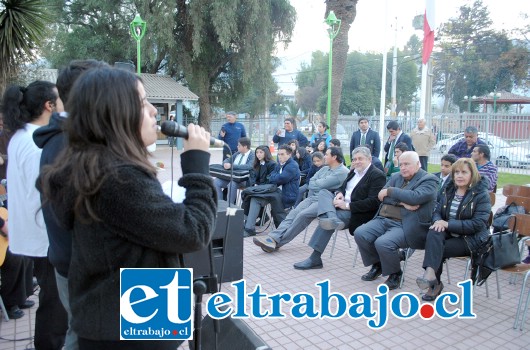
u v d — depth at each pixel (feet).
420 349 10.68
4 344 10.44
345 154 56.24
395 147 23.79
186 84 75.15
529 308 13.11
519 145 43.50
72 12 66.28
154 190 4.36
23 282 11.80
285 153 20.89
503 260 12.48
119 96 4.38
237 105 78.74
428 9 33.71
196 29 61.36
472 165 13.51
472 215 13.32
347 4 36.45
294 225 18.01
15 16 26.63
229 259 13.96
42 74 41.96
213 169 23.43
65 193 4.36
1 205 13.23
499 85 114.62
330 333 11.47
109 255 4.41
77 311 4.61
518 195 18.48
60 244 5.82
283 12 69.77
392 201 15.20
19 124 8.49
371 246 14.96
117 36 66.69
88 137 4.39
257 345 6.55
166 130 5.00
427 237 13.61
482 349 10.71
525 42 110.52
